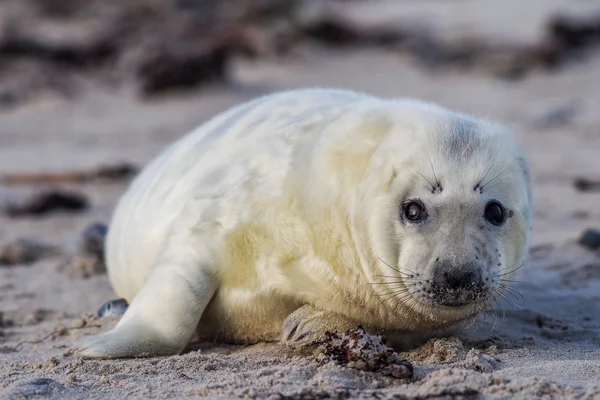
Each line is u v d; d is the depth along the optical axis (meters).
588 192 44.19
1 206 43.56
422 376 18.88
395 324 21.98
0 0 106.50
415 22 95.19
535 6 96.62
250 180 22.03
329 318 21.91
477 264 19.86
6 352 23.22
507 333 23.67
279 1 98.44
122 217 25.62
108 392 18.47
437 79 80.50
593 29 86.56
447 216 20.19
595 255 31.28
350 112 22.42
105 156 56.12
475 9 98.00
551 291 27.56
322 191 21.27
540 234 35.69
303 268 21.53
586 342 23.12
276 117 23.20
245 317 22.47
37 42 84.69
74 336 24.25
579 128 59.97
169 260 22.12
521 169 21.75
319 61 86.06
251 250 21.81
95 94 76.38
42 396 18.17
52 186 48.50
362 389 18.03
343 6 105.00
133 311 22.03
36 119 68.94
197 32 90.62
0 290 29.59
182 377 19.45
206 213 22.12
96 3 105.94
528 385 17.55
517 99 71.19
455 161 20.50
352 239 21.09
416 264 20.12
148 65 74.81
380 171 20.84
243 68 82.75
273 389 17.94
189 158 23.78
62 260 32.97
